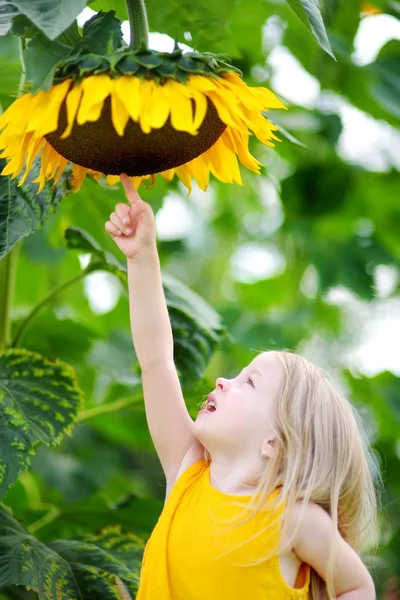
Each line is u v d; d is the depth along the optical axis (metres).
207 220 7.53
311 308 6.35
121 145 2.28
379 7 4.76
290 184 5.55
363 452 2.92
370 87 4.87
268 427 2.76
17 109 2.29
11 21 2.46
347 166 5.55
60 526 4.08
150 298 2.84
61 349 4.82
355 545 2.92
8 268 3.62
